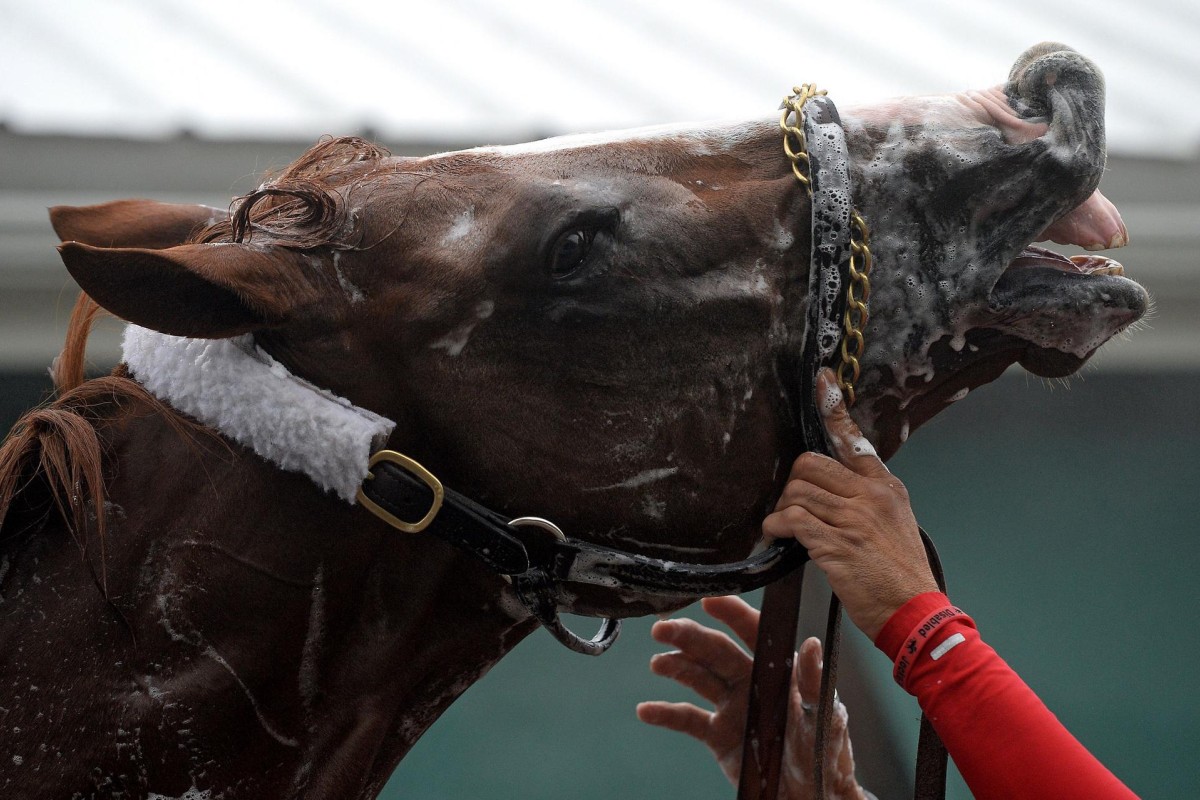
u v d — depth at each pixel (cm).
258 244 244
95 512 246
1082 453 791
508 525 252
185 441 249
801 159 269
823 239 261
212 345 248
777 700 316
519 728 734
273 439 243
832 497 250
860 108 279
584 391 254
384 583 261
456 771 723
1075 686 766
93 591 244
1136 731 748
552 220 251
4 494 247
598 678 746
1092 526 785
